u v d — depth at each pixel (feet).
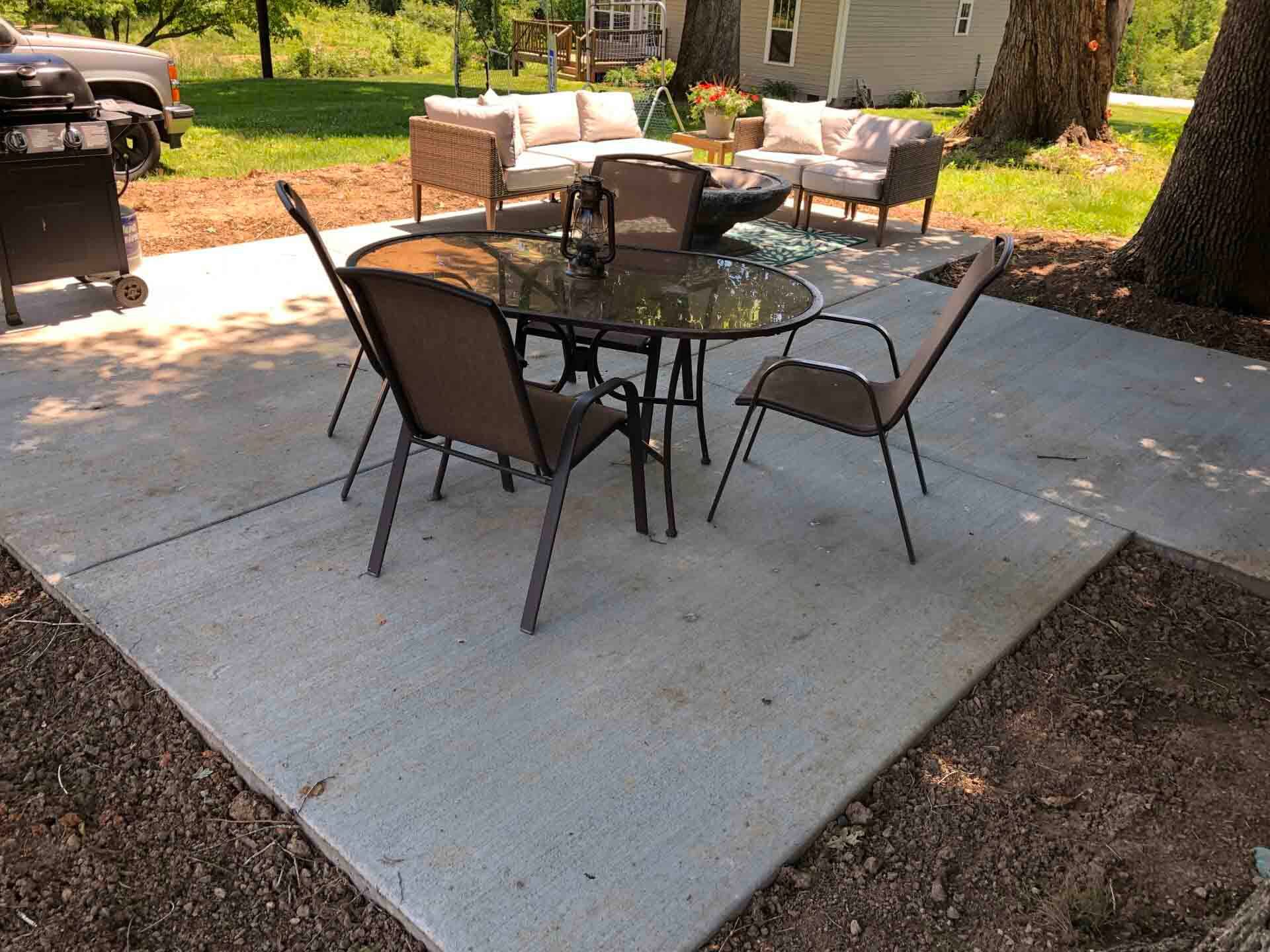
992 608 9.89
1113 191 31.68
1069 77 36.70
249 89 49.75
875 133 25.13
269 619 9.01
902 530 10.44
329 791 7.16
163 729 7.86
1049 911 6.60
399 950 6.21
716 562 10.38
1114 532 11.48
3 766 7.43
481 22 73.20
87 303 17.07
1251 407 15.38
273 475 11.61
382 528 9.60
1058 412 14.84
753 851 6.88
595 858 6.73
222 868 6.74
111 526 10.39
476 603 9.44
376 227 23.50
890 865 6.98
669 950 6.15
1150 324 19.02
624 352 16.11
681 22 61.11
